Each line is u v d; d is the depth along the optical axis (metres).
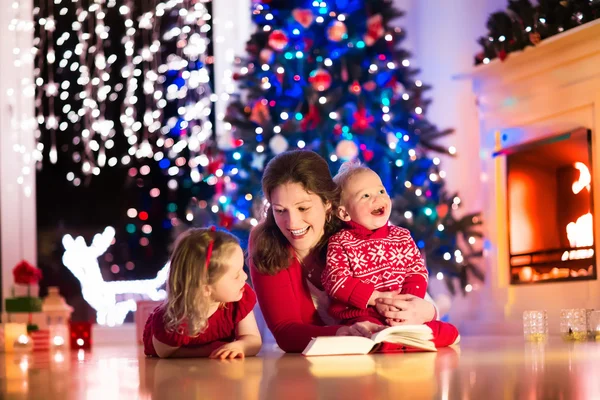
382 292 2.28
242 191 4.27
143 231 5.71
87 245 5.66
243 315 2.31
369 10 4.40
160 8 5.57
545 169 4.02
